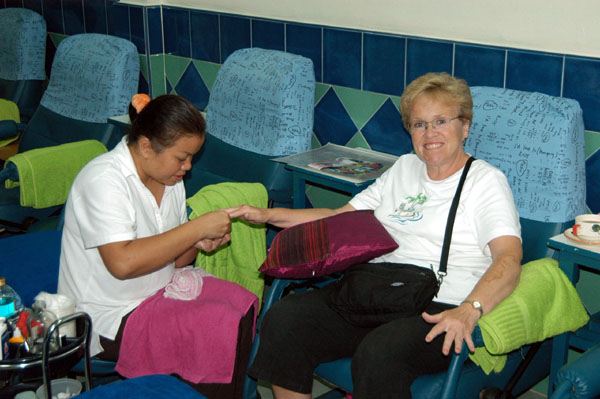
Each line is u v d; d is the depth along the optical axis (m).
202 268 2.68
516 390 2.21
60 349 1.97
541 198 2.38
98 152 3.21
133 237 2.12
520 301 1.97
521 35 2.66
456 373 1.91
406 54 3.03
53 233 2.71
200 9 4.01
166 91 4.42
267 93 3.22
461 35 2.85
